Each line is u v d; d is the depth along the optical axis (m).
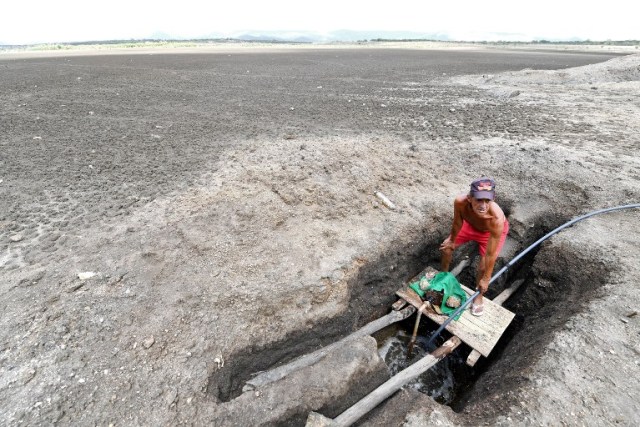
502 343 4.86
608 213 5.62
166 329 3.62
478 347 4.30
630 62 18.61
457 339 4.39
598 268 4.67
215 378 3.44
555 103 13.14
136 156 7.60
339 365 3.60
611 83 16.75
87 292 3.92
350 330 4.58
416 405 3.40
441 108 12.50
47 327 3.55
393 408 3.49
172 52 40.75
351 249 4.77
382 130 9.71
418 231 5.40
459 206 4.34
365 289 4.94
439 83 18.56
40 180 6.50
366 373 3.65
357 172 5.98
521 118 10.93
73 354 3.35
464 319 4.61
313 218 5.14
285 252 4.55
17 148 8.05
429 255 5.67
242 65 26.62
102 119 10.59
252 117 11.05
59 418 2.91
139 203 5.62
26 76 19.12
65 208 5.57
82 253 4.51
